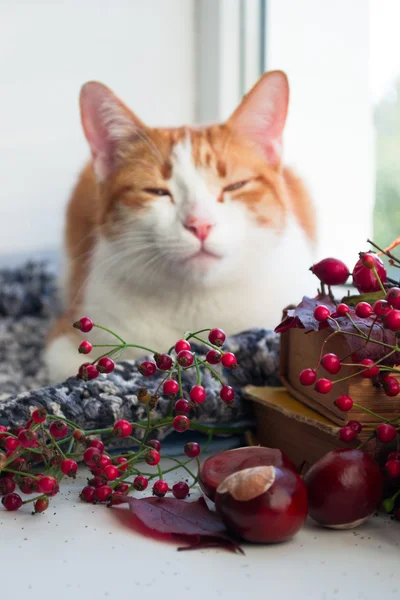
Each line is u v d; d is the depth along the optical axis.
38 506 0.43
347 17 0.80
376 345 0.44
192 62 0.92
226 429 0.53
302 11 0.82
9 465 0.45
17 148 0.91
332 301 0.49
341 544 0.41
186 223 0.60
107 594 0.37
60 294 0.74
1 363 0.74
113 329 0.64
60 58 0.91
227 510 0.40
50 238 0.93
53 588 0.37
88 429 0.49
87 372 0.45
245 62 0.87
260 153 0.63
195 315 0.63
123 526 0.43
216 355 0.44
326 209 0.81
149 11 0.91
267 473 0.41
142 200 0.62
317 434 0.47
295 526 0.40
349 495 0.41
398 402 0.45
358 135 0.80
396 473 0.42
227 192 0.61
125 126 0.62
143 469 0.50
